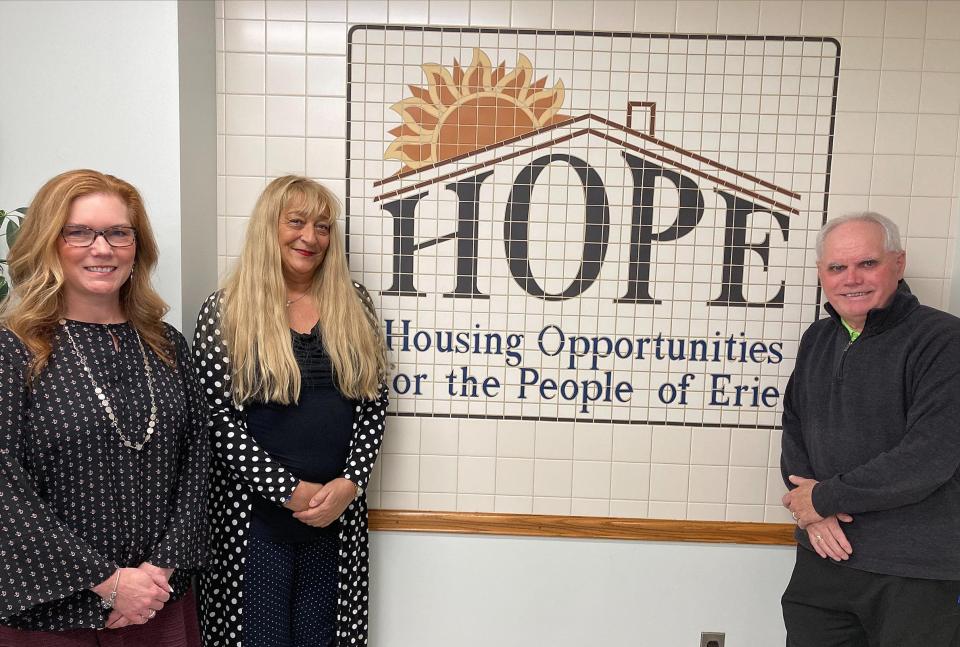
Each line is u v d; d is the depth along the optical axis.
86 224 1.18
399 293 1.91
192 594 1.46
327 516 1.53
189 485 1.34
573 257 1.90
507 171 1.88
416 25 1.84
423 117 1.86
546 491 1.95
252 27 1.84
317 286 1.66
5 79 1.68
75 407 1.16
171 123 1.69
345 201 1.88
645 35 1.84
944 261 1.90
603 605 1.97
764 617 1.97
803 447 1.72
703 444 1.95
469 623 1.98
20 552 1.10
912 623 1.47
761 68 1.85
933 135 1.87
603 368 1.93
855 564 1.52
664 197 1.88
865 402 1.53
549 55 1.85
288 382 1.52
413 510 1.95
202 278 1.82
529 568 1.96
